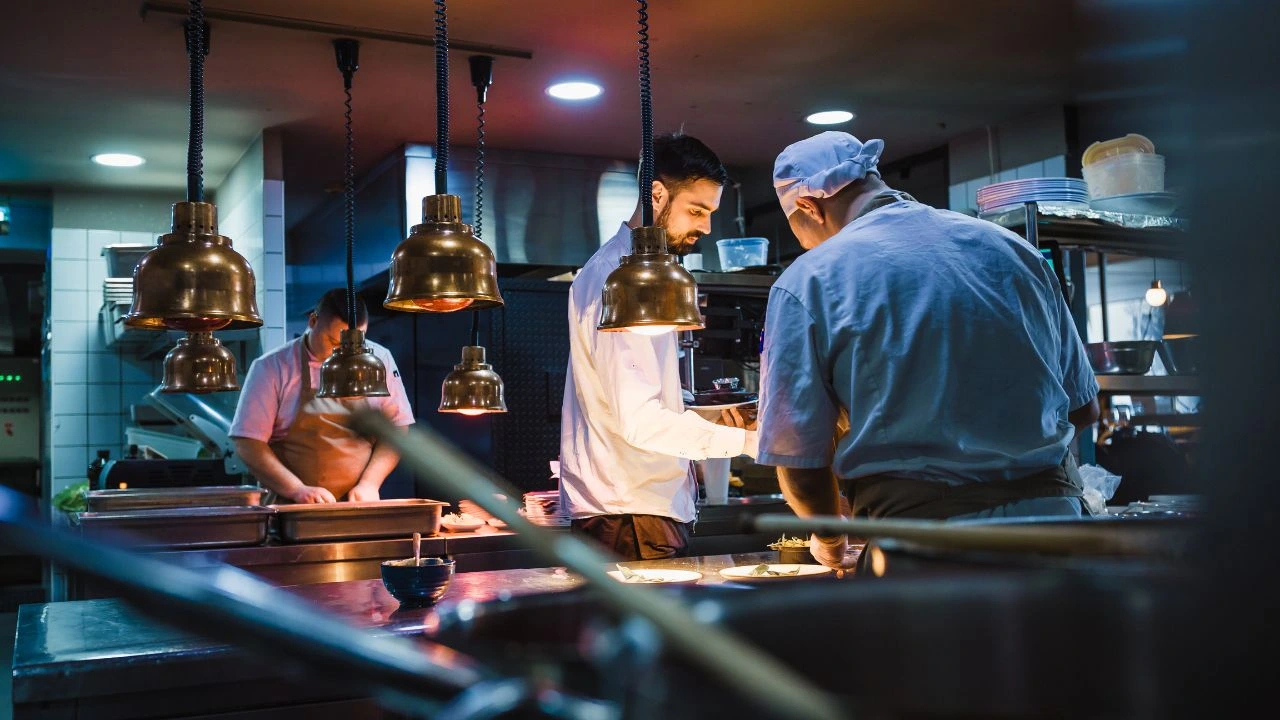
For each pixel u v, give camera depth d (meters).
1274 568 0.39
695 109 5.48
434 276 2.61
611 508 3.03
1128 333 5.65
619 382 2.89
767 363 2.01
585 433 3.10
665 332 2.74
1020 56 4.77
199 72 2.50
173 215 2.46
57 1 3.90
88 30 4.19
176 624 0.36
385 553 4.18
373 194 6.46
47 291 7.23
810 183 2.15
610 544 3.03
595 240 6.41
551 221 6.29
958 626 0.57
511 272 6.19
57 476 6.91
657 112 5.50
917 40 4.55
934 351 1.85
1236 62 0.39
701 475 4.88
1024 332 1.88
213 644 1.93
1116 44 0.42
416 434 0.41
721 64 4.79
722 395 3.70
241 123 5.52
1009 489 1.80
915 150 6.43
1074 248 4.22
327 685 2.01
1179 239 0.41
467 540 4.31
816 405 1.95
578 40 4.45
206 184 6.89
